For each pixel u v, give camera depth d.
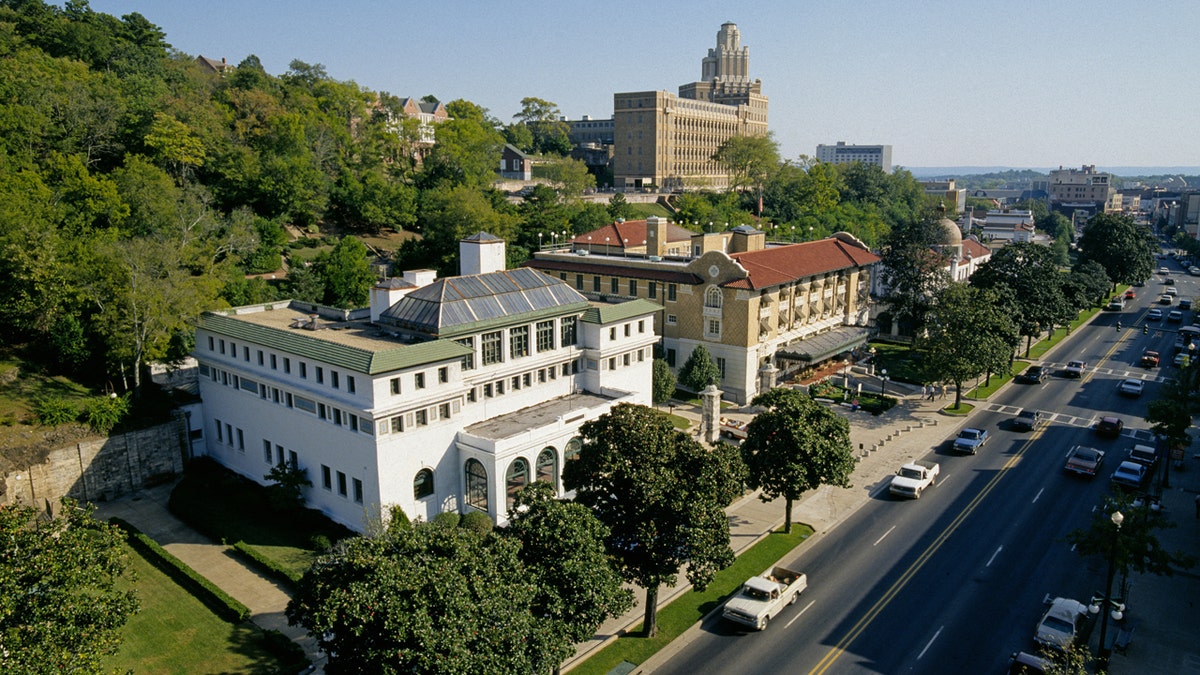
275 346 61.34
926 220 112.12
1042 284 108.12
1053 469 70.62
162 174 106.38
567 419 61.66
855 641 44.41
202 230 105.81
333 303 110.06
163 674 41.28
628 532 42.00
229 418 68.81
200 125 125.56
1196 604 48.00
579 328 71.38
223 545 55.97
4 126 101.06
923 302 110.62
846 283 111.00
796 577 49.62
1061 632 42.47
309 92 168.62
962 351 84.75
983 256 150.25
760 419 57.19
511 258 129.50
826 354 97.62
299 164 130.00
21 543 31.81
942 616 46.91
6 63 111.50
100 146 114.50
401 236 146.88
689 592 50.22
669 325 96.81
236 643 44.06
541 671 32.47
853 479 69.25
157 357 71.62
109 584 34.66
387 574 30.67
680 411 87.12
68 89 113.50
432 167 165.00
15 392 67.56
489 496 57.00
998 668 41.62
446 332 59.41
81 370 73.62
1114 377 102.81
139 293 67.62
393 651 28.92
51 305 70.06
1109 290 156.12
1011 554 54.69
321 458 59.03
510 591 32.59
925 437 79.94
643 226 127.69
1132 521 44.38
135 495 65.50
